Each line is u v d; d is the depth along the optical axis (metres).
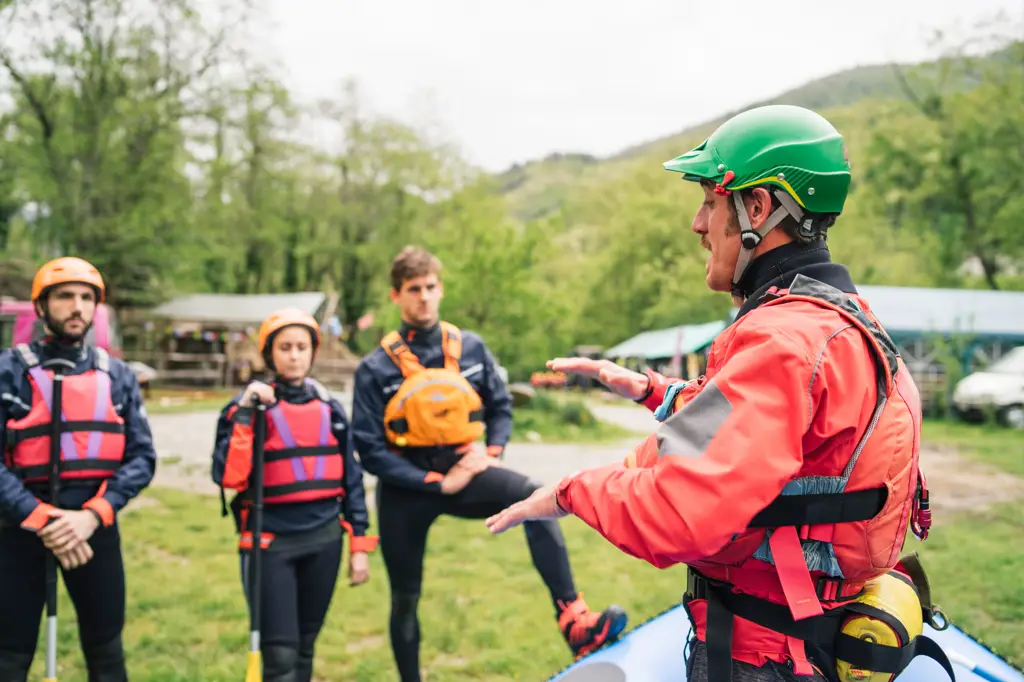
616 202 56.06
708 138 1.49
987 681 1.74
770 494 1.19
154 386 27.94
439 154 43.56
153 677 3.88
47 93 27.11
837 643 1.35
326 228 43.12
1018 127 27.42
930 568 5.80
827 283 1.38
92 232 26.78
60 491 3.03
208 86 30.02
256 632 3.07
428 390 3.43
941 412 19.42
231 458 3.08
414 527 3.49
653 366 32.75
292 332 3.27
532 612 4.96
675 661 1.85
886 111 30.78
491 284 18.19
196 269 33.84
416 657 3.52
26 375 3.04
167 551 6.44
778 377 1.22
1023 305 20.75
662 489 1.22
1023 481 9.65
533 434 15.14
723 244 1.45
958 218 28.95
